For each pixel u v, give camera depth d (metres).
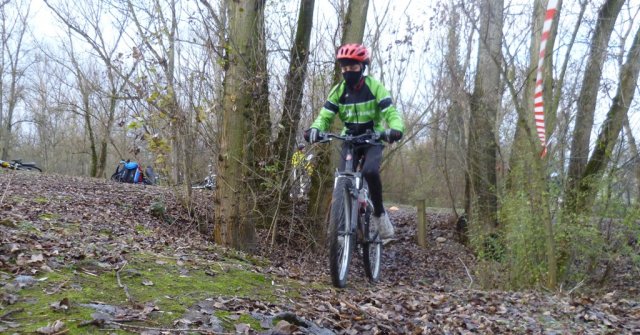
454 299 4.92
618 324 4.49
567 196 7.87
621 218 7.83
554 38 7.86
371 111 4.95
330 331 3.12
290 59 8.59
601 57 8.43
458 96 11.80
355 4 8.90
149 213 8.66
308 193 9.34
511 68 8.88
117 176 16.84
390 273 9.84
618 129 8.15
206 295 3.39
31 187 9.36
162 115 7.73
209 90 7.99
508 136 10.73
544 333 3.99
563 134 7.92
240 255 6.16
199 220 8.95
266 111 8.03
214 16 7.02
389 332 3.36
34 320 2.50
